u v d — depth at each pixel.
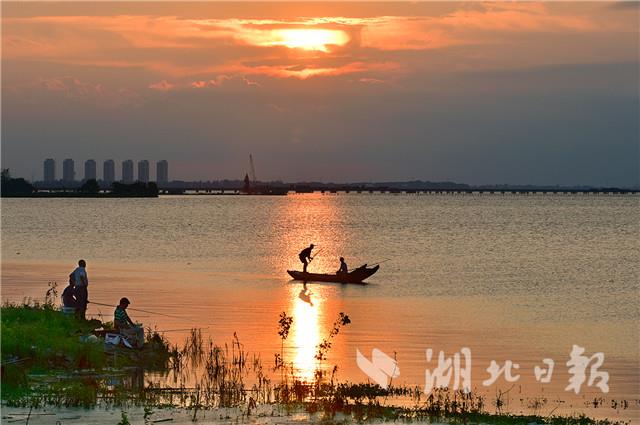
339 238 137.00
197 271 79.12
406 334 43.19
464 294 63.31
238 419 25.69
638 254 106.19
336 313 50.97
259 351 37.44
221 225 178.50
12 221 187.62
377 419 26.28
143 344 35.56
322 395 29.33
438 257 100.81
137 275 74.50
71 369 32.06
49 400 27.28
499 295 63.09
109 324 39.81
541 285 70.94
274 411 26.81
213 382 30.95
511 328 46.47
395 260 96.06
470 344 40.78
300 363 35.03
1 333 33.59
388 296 60.81
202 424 24.98
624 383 32.97
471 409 28.16
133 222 187.62
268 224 184.88
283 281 70.25
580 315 52.84
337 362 35.41
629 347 40.94
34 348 32.66
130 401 27.67
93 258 94.31
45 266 82.62
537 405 29.41
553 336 44.03
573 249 114.81
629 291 67.06
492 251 110.56
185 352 36.41
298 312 50.97
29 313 39.28
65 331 36.56
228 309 51.62
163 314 49.00
